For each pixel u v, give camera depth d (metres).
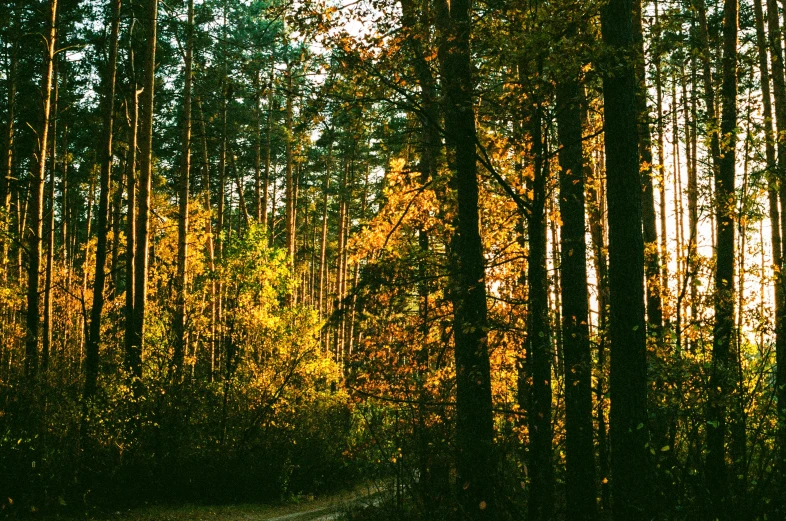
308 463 18.14
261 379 17.48
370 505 10.26
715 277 8.60
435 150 9.17
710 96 8.12
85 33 21.98
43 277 19.75
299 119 8.23
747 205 8.27
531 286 7.85
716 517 6.67
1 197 18.70
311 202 41.41
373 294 8.70
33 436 12.59
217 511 15.00
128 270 16.39
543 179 7.75
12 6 20.22
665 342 7.72
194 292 18.41
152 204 26.72
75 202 34.47
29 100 22.22
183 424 15.76
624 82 6.89
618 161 6.87
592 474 8.11
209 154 32.75
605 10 6.92
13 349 16.30
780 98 11.70
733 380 7.13
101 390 14.19
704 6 11.63
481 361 7.97
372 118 8.37
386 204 10.50
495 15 7.55
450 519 8.21
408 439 9.23
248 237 20.41
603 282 10.09
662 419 7.12
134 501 14.48
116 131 21.47
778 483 6.93
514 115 7.65
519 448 8.35
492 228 9.52
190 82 20.92
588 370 8.32
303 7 7.70
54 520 12.16
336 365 18.86
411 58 8.13
